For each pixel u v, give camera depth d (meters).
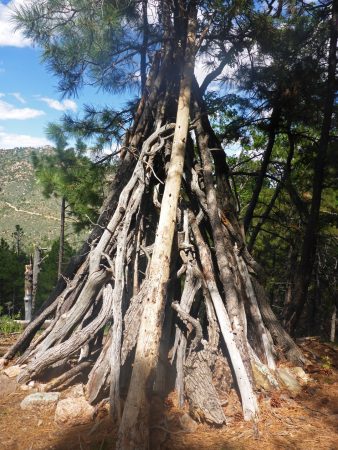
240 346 4.73
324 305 18.20
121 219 5.74
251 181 13.46
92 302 5.42
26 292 12.59
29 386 4.79
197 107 6.55
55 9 6.21
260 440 3.88
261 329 5.59
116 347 4.50
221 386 4.61
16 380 4.87
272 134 9.09
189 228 5.80
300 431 4.08
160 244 4.79
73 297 5.71
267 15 7.51
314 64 8.42
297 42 8.22
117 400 4.12
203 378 4.39
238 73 8.47
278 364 5.67
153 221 6.20
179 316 5.05
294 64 8.40
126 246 5.47
